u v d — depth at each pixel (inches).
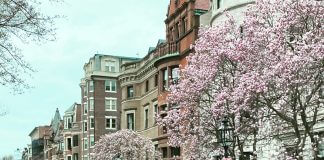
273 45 783.7
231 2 1379.2
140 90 2239.2
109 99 3535.9
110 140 2006.6
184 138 1035.3
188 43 1688.0
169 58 1787.6
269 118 865.5
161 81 1834.4
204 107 1019.9
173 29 1878.7
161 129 1894.7
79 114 4020.7
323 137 866.8
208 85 978.1
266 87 755.4
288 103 767.1
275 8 851.4
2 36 557.9
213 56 938.7
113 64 3587.6
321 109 941.8
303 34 781.3
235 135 895.1
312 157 882.8
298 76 736.3
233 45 884.6
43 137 5649.6
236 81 901.2
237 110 822.5
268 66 795.4
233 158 928.9
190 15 1684.3
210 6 1652.3
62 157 4306.1
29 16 559.2
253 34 853.8
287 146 855.1
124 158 1951.3
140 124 2210.9
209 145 1024.9
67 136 3966.5
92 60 3582.7
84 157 3587.6
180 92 1013.2
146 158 1892.2
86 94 3627.0
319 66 731.4
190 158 1040.2
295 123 749.3
